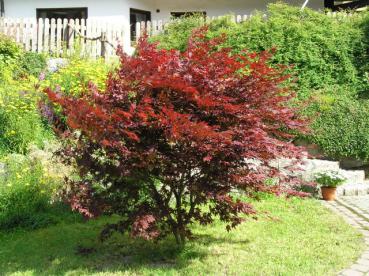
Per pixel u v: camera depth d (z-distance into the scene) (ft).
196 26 44.24
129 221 15.90
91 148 15.65
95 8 55.06
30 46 48.96
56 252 17.13
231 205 15.87
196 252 16.72
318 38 39.11
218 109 14.96
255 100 15.56
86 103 13.99
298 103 21.50
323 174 26.37
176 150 14.93
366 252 16.98
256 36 39.55
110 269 15.43
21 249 17.53
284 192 16.47
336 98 35.04
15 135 27.63
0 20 49.37
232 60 15.31
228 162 14.82
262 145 14.93
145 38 16.02
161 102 14.73
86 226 20.13
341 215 22.48
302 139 32.81
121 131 14.33
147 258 16.39
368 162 32.83
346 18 42.60
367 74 38.11
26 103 30.32
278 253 16.72
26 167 22.50
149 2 57.98
